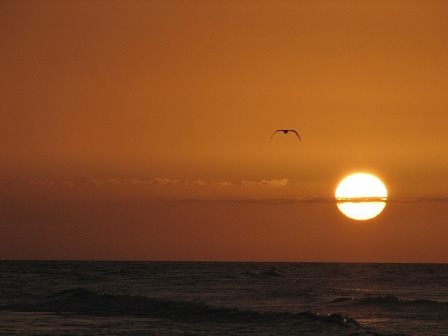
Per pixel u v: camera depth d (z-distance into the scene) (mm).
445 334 138000
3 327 141750
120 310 173250
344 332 134875
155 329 140625
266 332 136500
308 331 136875
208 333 135250
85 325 146125
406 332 140875
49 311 174750
